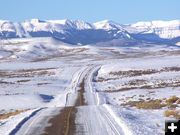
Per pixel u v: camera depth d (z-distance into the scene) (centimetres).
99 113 3819
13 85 10081
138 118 3438
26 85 10244
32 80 12112
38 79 12469
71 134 2606
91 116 3572
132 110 4159
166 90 7012
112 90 8525
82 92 8438
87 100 6825
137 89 7838
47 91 9012
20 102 7044
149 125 2962
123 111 3991
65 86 10419
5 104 6900
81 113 3847
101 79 11938
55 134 2634
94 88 9319
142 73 12038
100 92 8219
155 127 2848
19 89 9200
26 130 2853
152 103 4841
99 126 2931
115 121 3212
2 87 9569
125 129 2725
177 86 7600
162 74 10856
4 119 4031
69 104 6378
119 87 9056
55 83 11175
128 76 11650
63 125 3030
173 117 3441
